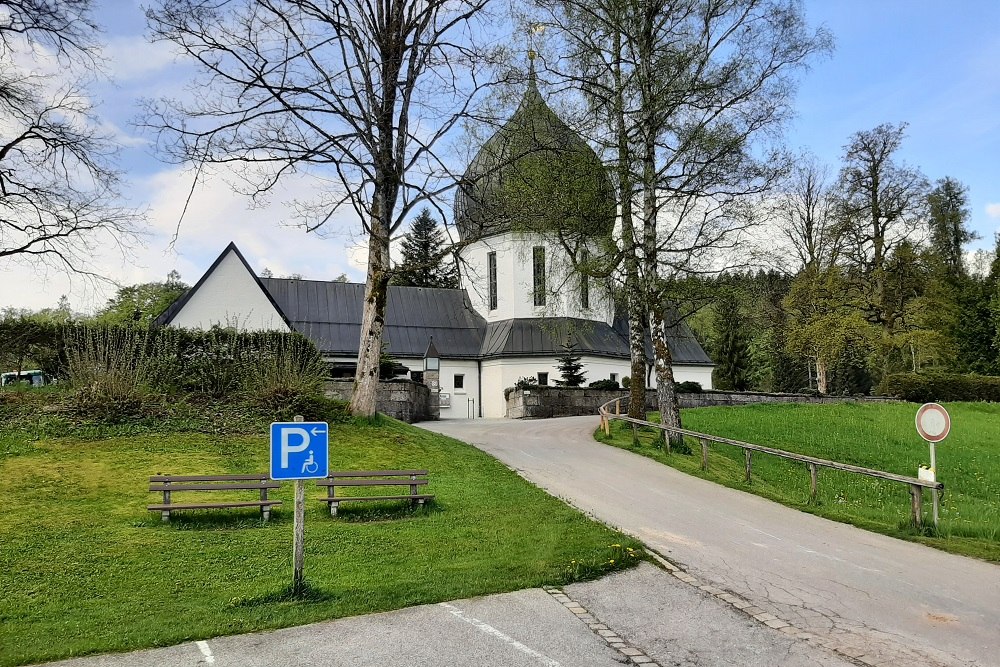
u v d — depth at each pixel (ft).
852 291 150.71
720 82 68.69
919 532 41.88
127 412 60.49
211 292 107.45
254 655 23.08
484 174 65.72
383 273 67.67
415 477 44.91
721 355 192.75
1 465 48.26
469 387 140.67
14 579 30.40
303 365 78.13
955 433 100.42
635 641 24.90
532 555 34.45
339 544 36.11
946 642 25.00
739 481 58.85
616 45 73.67
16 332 81.46
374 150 63.62
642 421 71.77
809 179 161.89
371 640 24.41
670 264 73.87
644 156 73.20
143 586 29.91
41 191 81.10
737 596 29.81
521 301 141.79
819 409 113.09
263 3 57.67
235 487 39.96
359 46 62.69
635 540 36.91
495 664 22.65
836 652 24.08
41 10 73.00
